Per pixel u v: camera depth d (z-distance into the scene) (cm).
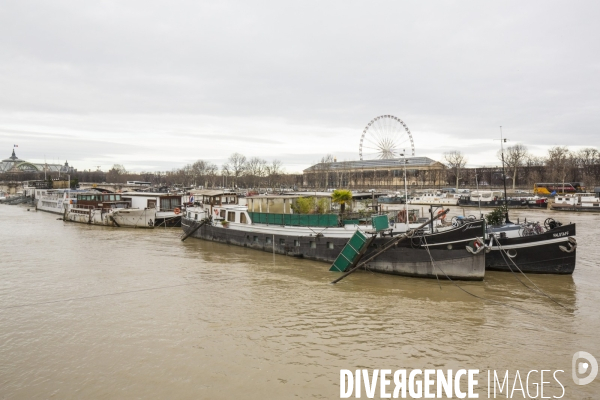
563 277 3625
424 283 3469
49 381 1933
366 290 3291
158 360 2122
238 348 2252
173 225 7788
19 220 9319
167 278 3697
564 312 2769
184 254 4847
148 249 5200
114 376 1970
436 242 3522
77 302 3028
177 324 2591
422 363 2086
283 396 1800
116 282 3562
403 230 4028
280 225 4800
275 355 2170
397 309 2847
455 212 10306
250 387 1870
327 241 4269
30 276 3772
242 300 3059
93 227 7762
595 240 5600
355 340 2350
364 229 4081
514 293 3186
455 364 2075
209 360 2119
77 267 4131
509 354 2173
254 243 5116
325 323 2600
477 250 3397
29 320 2675
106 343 2323
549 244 3659
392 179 19788
